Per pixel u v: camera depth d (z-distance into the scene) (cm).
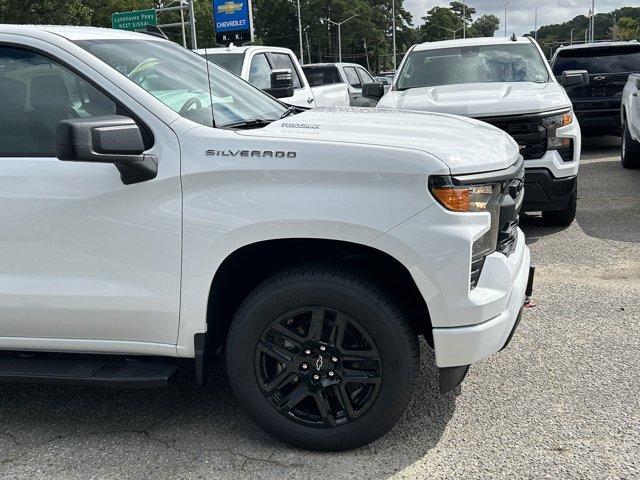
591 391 351
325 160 277
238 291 325
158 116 295
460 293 276
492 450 303
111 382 304
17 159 307
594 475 282
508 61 761
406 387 289
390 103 678
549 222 688
